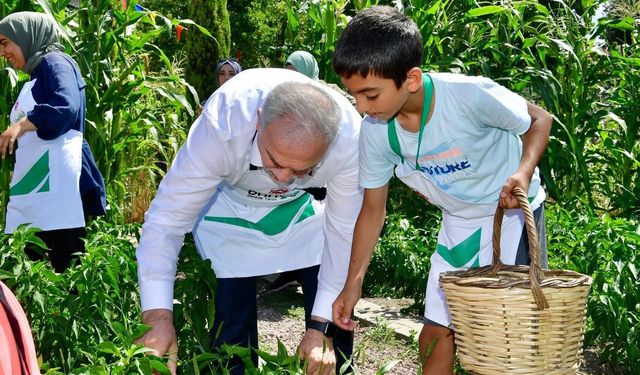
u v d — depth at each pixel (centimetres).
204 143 261
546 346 231
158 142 663
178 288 302
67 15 593
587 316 427
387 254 594
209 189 267
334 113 229
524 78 705
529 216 233
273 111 226
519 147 293
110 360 256
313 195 294
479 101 266
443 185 291
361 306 553
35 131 416
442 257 318
